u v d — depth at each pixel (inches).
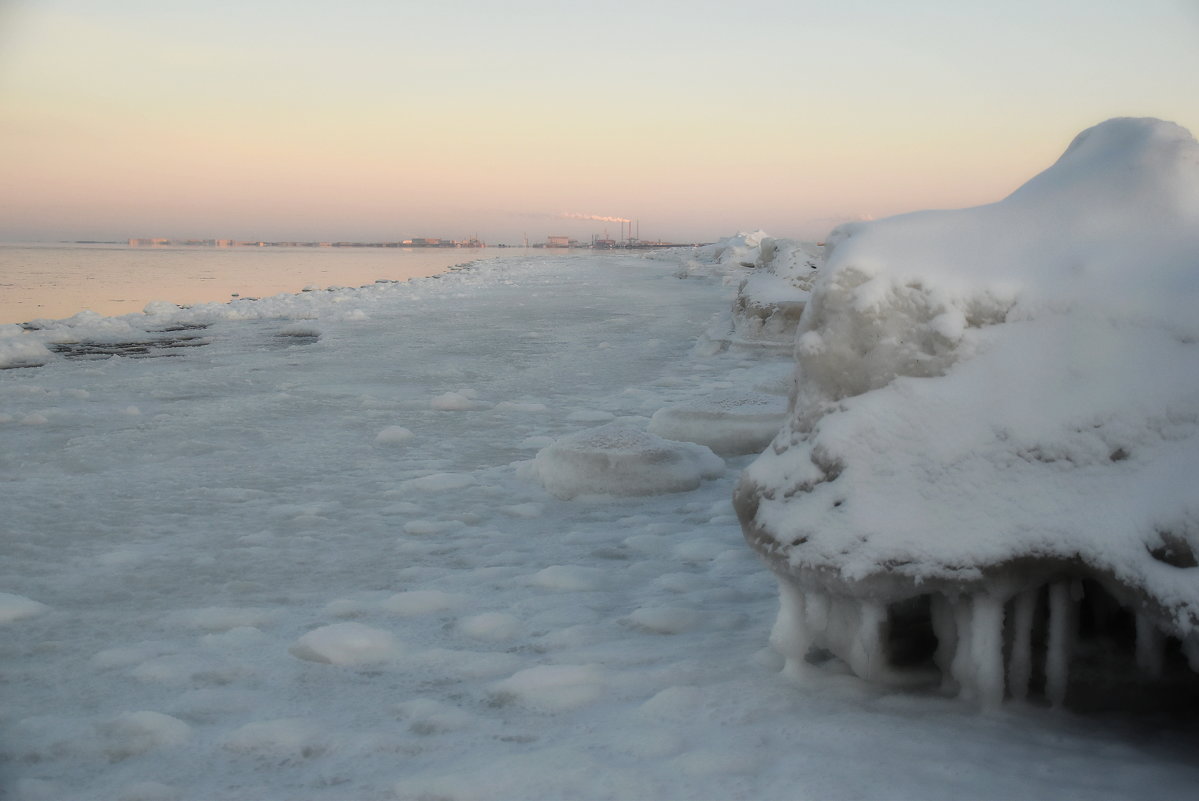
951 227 118.0
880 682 106.3
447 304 875.4
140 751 97.4
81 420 321.4
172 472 248.8
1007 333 107.0
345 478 243.1
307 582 161.6
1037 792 79.7
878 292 111.7
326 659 123.0
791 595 109.3
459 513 208.8
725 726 95.9
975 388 105.3
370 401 357.1
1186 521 87.6
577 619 138.8
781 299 490.9
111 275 1815.9
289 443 286.8
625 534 190.9
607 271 1679.4
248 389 390.6
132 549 180.5
